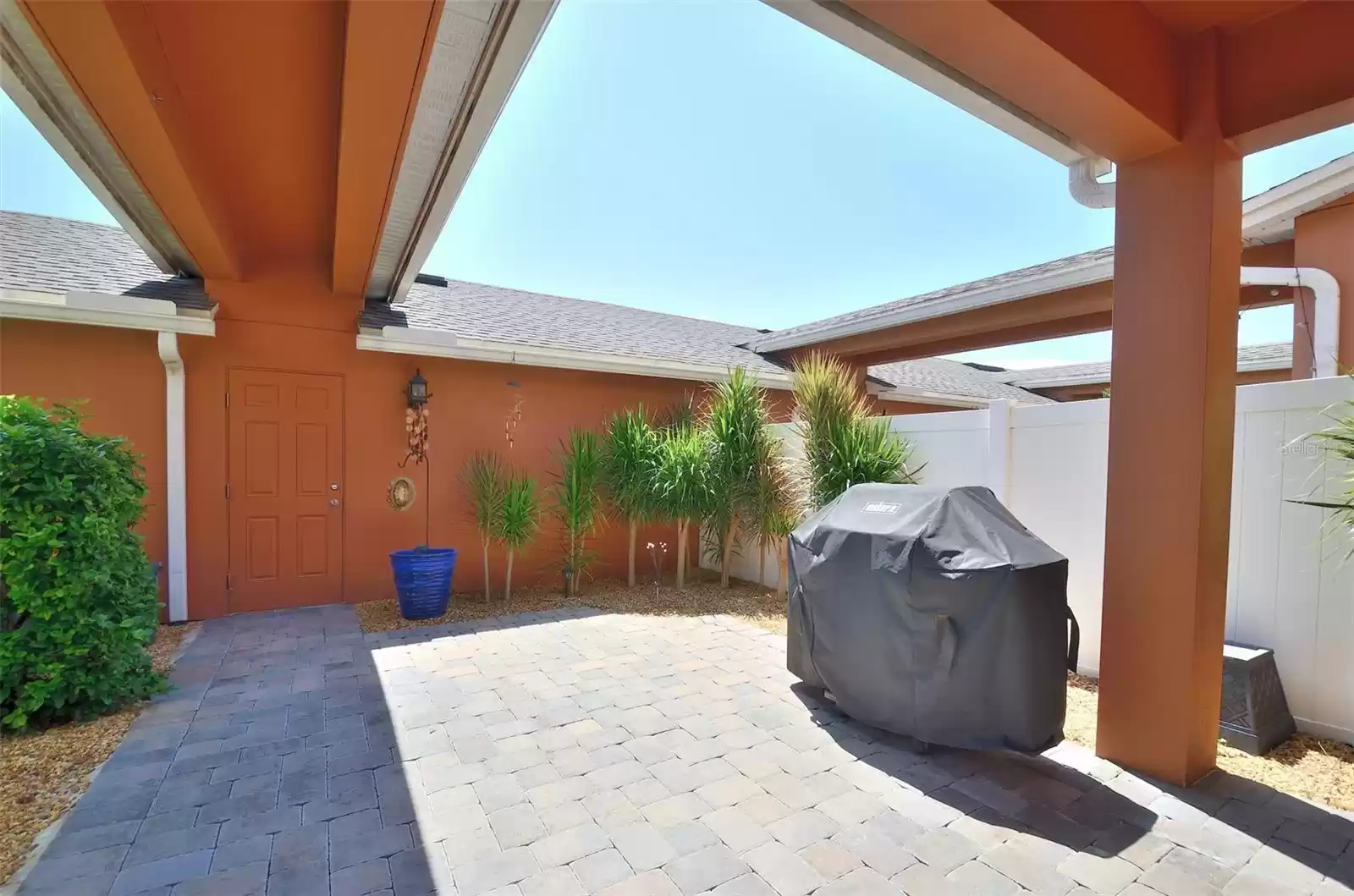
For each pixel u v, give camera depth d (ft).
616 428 24.13
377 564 21.61
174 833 8.23
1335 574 10.76
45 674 11.32
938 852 7.98
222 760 10.26
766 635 17.74
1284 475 11.30
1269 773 9.93
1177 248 9.68
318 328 20.58
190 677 14.07
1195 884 7.36
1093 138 9.72
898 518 11.69
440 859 7.77
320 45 9.21
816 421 20.26
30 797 9.11
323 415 20.72
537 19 7.80
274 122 11.38
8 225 22.30
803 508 20.65
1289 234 19.15
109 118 9.75
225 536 19.34
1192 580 9.47
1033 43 7.79
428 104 9.87
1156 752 9.84
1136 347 10.14
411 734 11.29
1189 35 9.61
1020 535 11.11
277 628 18.03
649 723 11.84
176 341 17.75
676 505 22.84
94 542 12.03
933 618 10.49
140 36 8.55
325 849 7.93
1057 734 10.22
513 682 13.89
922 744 10.68
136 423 18.17
